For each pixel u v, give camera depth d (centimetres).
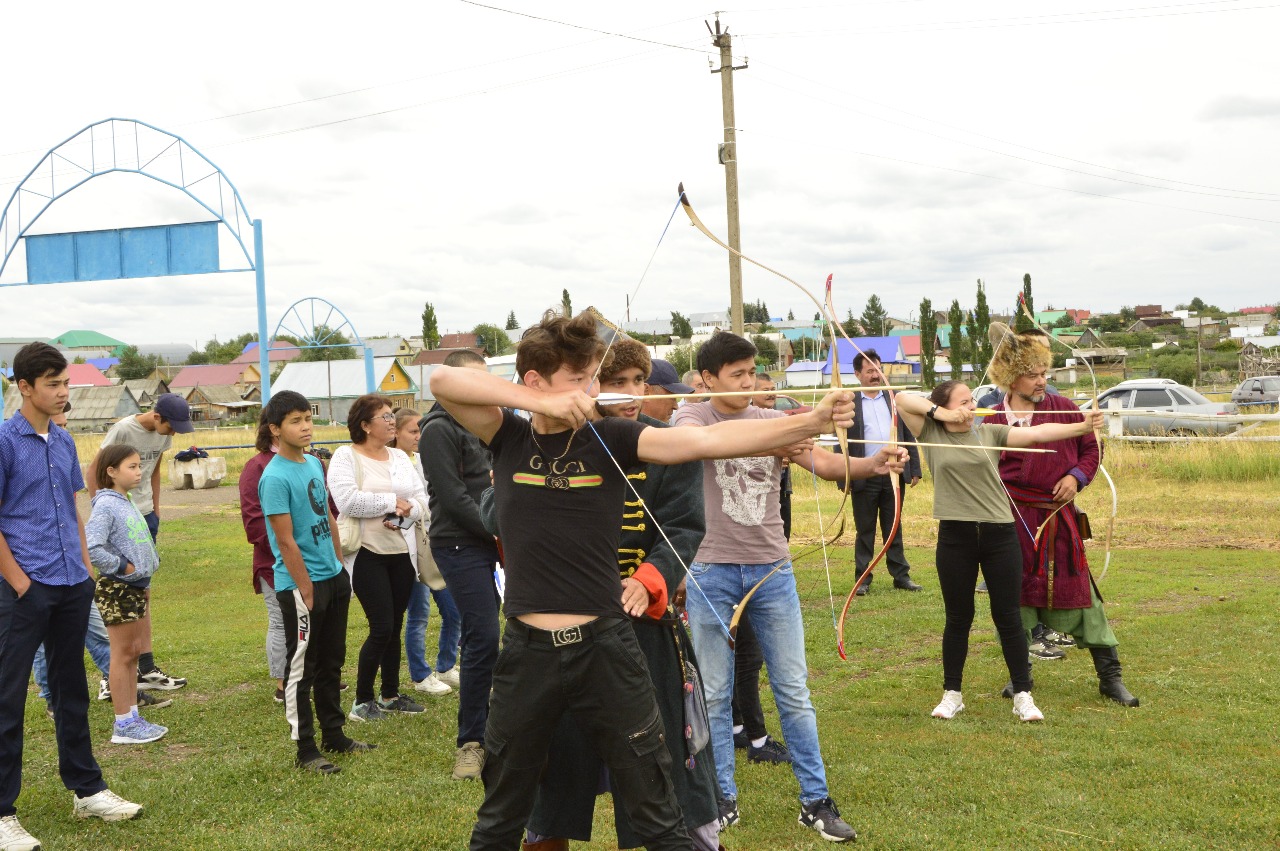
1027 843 373
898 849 373
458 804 426
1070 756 461
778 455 379
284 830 402
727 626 406
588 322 293
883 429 878
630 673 284
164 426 698
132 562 530
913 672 625
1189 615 738
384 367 5047
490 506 364
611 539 288
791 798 429
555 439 288
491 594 471
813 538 1196
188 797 441
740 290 1925
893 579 895
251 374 8788
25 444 407
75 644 418
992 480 523
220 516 1675
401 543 564
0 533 397
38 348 412
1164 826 384
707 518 406
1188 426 2064
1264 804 400
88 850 389
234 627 833
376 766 480
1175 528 1177
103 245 1720
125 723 526
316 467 496
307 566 481
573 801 312
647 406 500
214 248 1697
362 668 566
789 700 398
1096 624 546
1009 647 527
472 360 474
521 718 284
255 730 543
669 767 292
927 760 464
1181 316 12850
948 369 5353
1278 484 1491
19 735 395
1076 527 551
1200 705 533
